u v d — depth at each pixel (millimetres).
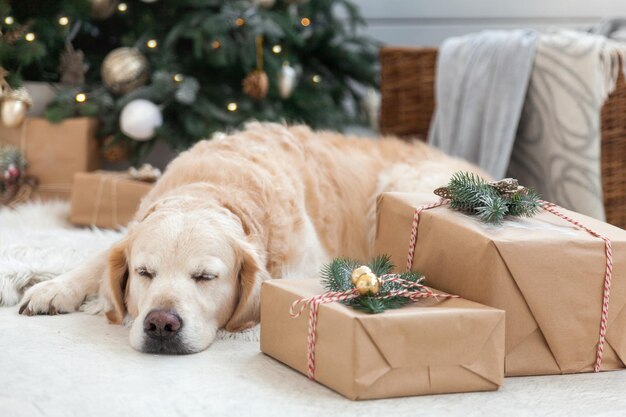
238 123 4121
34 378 1872
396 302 1887
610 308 2016
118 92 4191
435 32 5375
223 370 1984
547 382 1969
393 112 4340
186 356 2088
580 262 1972
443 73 4055
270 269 2432
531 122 3803
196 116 4086
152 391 1824
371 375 1782
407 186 3033
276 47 4305
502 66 3801
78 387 1830
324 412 1729
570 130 3629
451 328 1819
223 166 2514
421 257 2121
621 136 3668
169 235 2164
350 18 5051
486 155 3826
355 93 5066
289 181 2635
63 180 4074
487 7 5324
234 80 4488
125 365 1991
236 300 2291
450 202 2168
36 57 3865
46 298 2412
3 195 3980
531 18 5312
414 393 1831
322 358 1870
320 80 4711
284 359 2020
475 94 3893
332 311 1831
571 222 2133
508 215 2146
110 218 3527
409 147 3365
